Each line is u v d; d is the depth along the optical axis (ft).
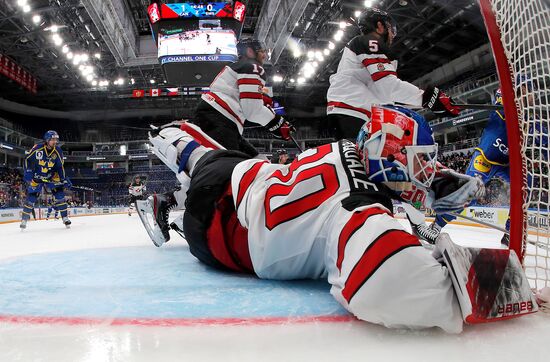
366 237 4.50
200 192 7.46
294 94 108.68
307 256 5.87
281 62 88.58
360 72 11.28
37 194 23.04
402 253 4.23
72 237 16.34
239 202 6.61
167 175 109.91
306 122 125.18
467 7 62.59
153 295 6.08
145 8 77.71
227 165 7.45
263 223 6.17
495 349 3.89
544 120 5.43
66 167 119.96
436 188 6.81
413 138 5.10
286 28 66.23
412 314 4.19
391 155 5.11
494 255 4.50
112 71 92.94
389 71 10.53
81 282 7.00
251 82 12.64
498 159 12.14
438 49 79.56
